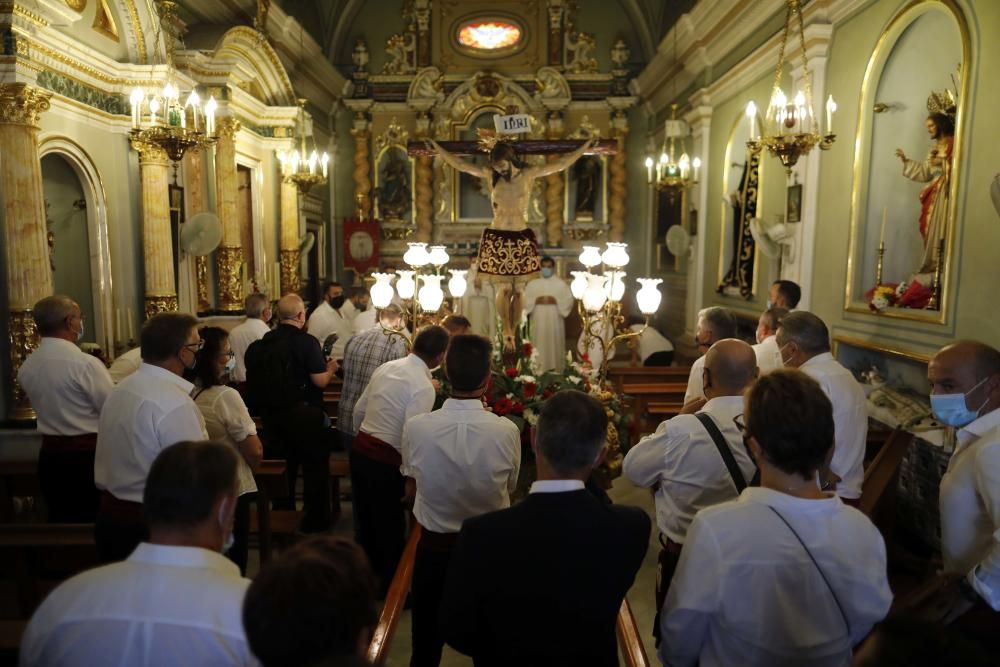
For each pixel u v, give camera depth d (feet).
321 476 15.15
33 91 15.46
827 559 4.98
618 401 15.25
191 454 4.98
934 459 13.39
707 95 32.48
